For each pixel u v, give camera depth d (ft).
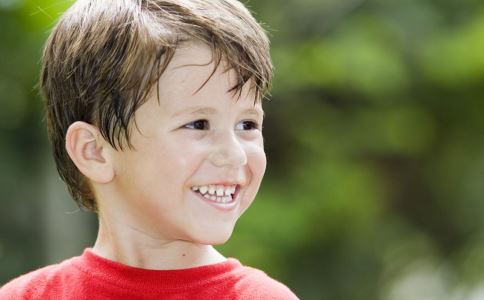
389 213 80.84
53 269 18.81
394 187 81.51
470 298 79.77
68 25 18.34
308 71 71.15
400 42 72.74
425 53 72.64
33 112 61.98
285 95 74.13
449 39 72.74
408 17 73.46
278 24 72.49
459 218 81.35
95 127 17.67
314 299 73.51
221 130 16.94
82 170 17.88
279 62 71.00
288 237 69.41
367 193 75.51
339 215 73.56
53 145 18.99
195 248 18.07
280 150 76.23
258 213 69.10
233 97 16.93
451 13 74.49
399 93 75.87
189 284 17.58
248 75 17.02
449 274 81.15
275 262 68.28
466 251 80.28
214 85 16.79
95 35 17.61
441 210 81.71
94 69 17.46
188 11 17.21
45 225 61.52
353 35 71.82
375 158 80.18
